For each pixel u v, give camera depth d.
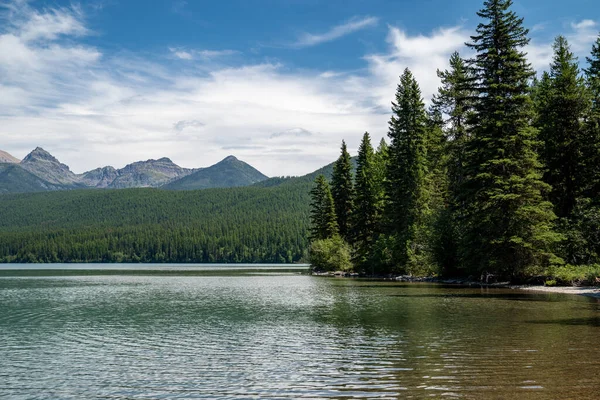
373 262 67.56
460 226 49.62
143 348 17.39
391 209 64.69
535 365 13.52
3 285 58.94
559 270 39.06
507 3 43.00
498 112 41.22
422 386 11.84
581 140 45.44
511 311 24.98
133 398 11.52
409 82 66.69
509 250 40.81
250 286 53.78
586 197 45.56
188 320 24.81
